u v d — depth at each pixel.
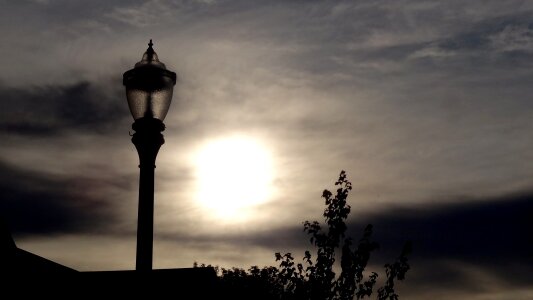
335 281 13.52
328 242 13.66
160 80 8.24
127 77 8.29
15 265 12.96
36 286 13.30
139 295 7.64
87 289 14.05
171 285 17.28
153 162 8.15
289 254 14.03
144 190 8.02
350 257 13.51
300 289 13.75
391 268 13.49
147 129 8.16
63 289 13.96
